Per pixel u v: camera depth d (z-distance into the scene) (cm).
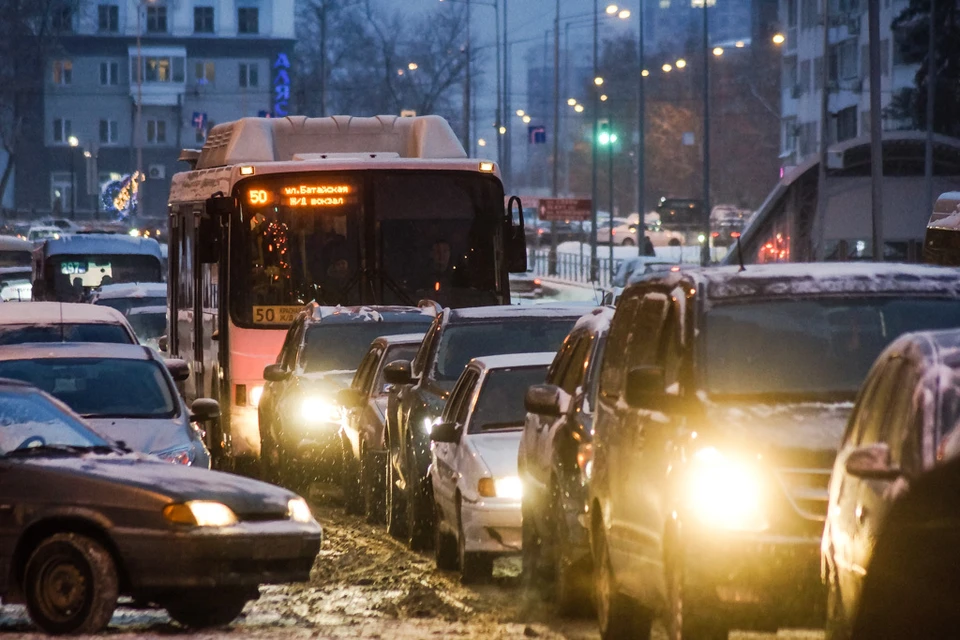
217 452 6456
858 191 14562
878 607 1866
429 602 3391
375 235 6181
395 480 4528
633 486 2564
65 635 2920
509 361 4006
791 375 2422
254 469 6397
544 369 3981
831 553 2067
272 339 6144
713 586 2205
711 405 2356
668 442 2402
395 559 4112
